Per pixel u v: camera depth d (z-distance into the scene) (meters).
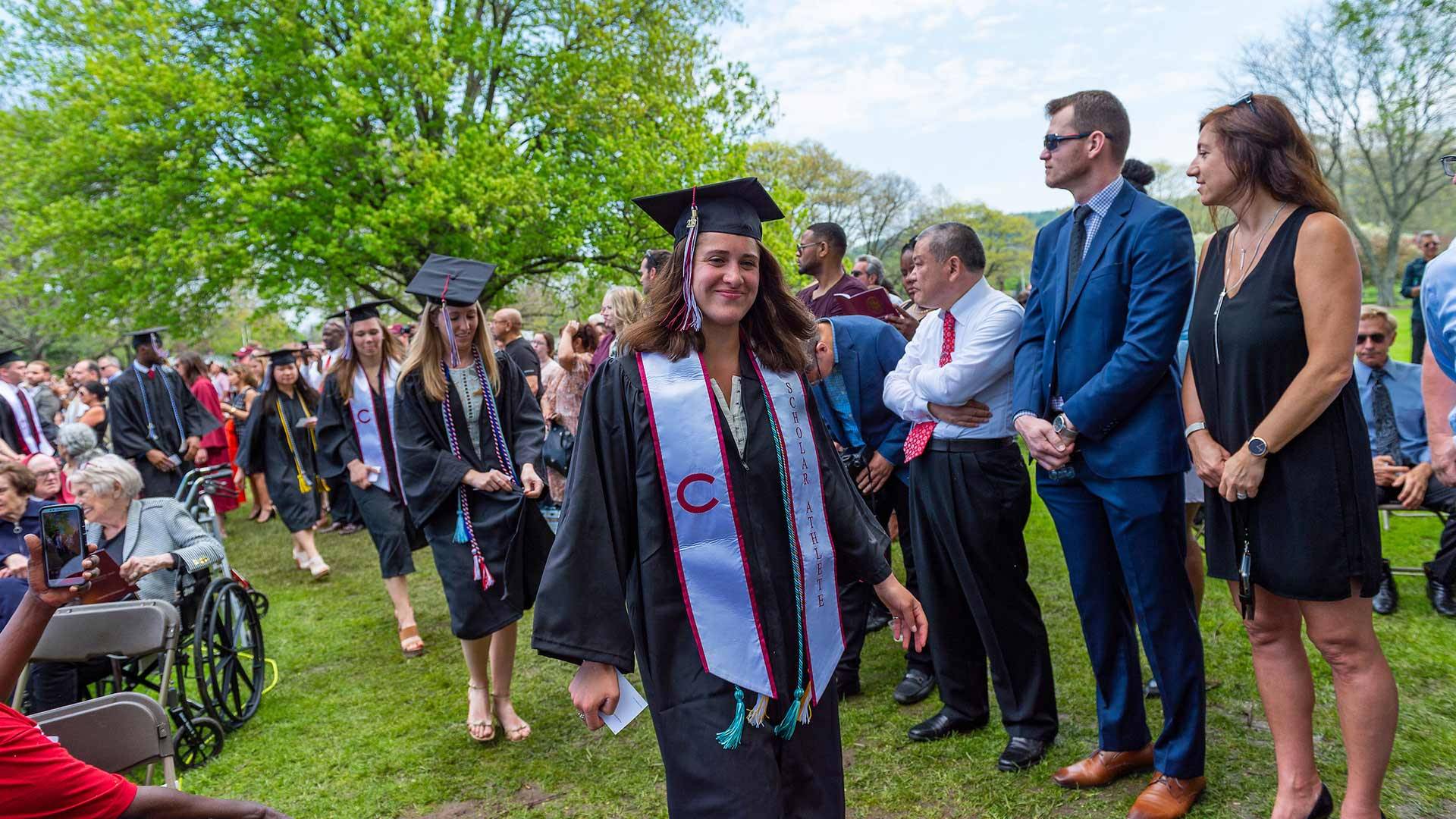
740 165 15.89
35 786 1.82
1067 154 2.61
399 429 3.65
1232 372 2.26
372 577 6.75
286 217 13.89
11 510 3.77
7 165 14.65
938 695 3.72
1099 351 2.60
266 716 4.20
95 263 14.59
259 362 10.66
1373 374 4.48
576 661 1.77
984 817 2.74
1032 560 5.48
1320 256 2.11
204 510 5.65
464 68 15.33
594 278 16.62
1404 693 3.23
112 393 7.59
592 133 15.93
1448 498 4.08
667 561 1.84
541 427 3.85
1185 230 2.50
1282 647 2.40
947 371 2.94
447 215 13.52
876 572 2.07
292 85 14.35
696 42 17.38
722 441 1.83
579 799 3.19
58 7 14.30
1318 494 2.14
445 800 3.28
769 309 1.97
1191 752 2.57
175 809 2.00
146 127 13.55
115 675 3.38
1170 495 2.58
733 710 1.78
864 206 38.19
